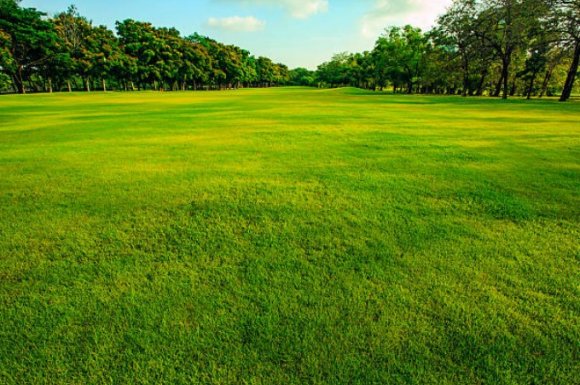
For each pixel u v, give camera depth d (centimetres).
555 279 312
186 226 415
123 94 5166
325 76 11838
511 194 523
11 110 2183
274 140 965
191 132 1123
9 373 216
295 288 298
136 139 992
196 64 8444
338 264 335
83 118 1622
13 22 5006
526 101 3094
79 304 277
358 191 538
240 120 1474
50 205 476
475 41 4047
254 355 228
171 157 760
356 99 3675
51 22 5769
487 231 405
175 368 219
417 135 1047
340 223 424
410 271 323
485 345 237
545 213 454
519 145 888
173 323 257
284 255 352
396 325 254
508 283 306
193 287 299
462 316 264
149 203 485
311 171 650
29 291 294
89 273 320
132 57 6738
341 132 1106
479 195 520
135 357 228
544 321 260
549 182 578
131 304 277
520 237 390
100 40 6306
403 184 572
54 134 1094
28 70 5678
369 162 718
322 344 237
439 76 5050
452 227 414
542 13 2884
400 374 215
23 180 587
